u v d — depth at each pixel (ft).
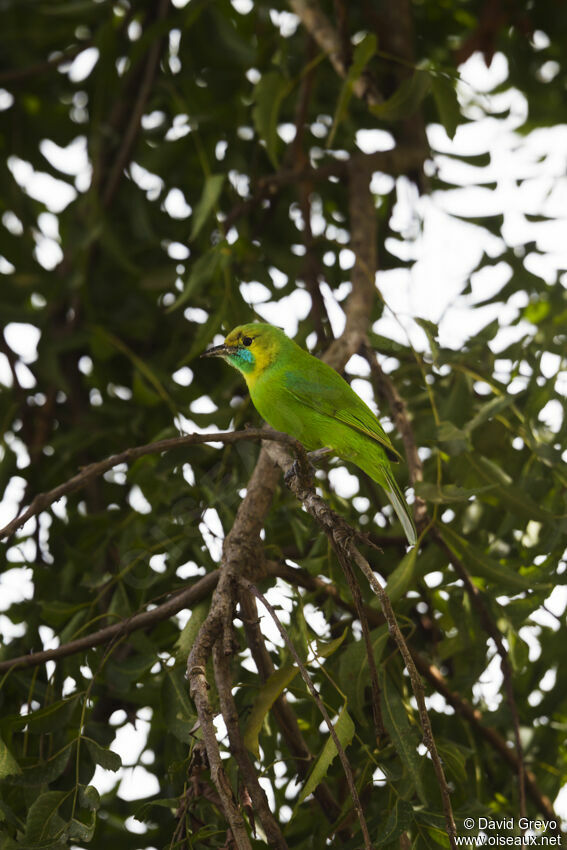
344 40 29.94
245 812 18.60
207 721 15.80
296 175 30.81
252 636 20.36
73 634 23.39
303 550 25.05
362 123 34.88
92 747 19.60
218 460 27.78
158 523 25.43
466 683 23.56
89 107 34.86
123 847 23.56
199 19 32.19
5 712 22.76
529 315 31.73
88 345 32.42
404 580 22.13
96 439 30.04
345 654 21.35
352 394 25.58
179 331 32.45
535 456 25.66
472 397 26.17
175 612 21.22
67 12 32.50
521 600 23.67
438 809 19.45
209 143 32.96
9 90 35.45
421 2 36.47
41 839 18.42
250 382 26.99
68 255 33.06
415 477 23.65
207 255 27.35
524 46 35.04
